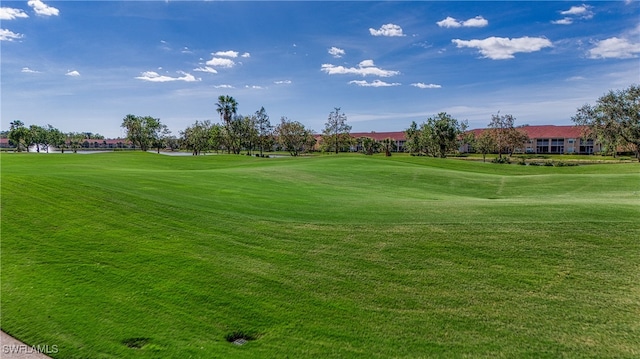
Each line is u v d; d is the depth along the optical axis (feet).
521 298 18.69
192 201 36.63
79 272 20.98
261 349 14.93
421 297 18.92
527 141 230.27
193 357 14.32
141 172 61.77
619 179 70.49
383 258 23.09
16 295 18.52
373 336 15.84
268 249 24.47
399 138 326.24
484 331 16.19
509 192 63.10
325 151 279.08
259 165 105.81
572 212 30.94
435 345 15.26
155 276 20.70
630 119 152.15
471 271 21.35
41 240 25.36
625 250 22.89
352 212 33.78
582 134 175.11
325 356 14.55
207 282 20.13
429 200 44.21
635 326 16.29
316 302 18.45
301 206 36.86
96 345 14.85
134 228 27.86
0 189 36.99
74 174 51.47
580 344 15.21
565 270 21.11
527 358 14.46
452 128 205.16
